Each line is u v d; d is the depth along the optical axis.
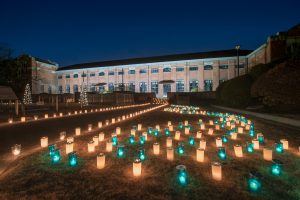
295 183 3.35
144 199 2.87
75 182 3.40
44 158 4.63
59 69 53.03
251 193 3.02
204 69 40.00
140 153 4.58
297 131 7.79
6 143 6.22
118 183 3.36
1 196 2.97
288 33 23.95
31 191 3.11
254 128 8.50
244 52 40.38
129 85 45.03
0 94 13.14
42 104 29.30
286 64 12.04
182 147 5.08
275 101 12.36
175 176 3.64
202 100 33.00
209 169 3.99
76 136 7.15
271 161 4.44
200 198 2.88
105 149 5.43
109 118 12.88
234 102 19.41
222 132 7.86
